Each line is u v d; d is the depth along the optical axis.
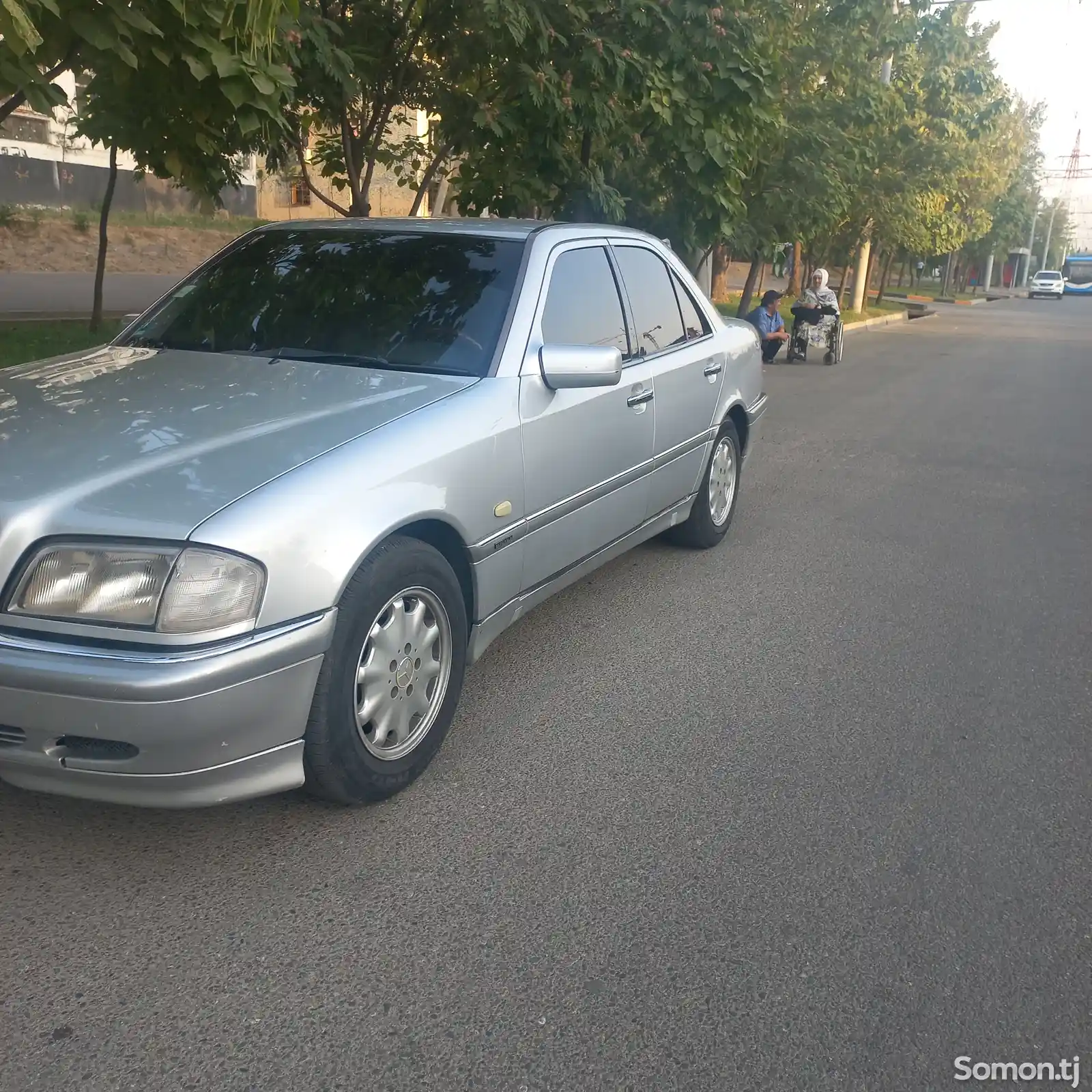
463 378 3.75
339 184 11.56
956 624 5.12
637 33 9.45
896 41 17.97
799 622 5.07
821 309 17.92
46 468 2.90
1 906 2.77
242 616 2.71
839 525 6.93
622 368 4.63
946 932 2.79
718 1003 2.50
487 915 2.80
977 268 80.75
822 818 3.34
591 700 4.14
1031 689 4.38
